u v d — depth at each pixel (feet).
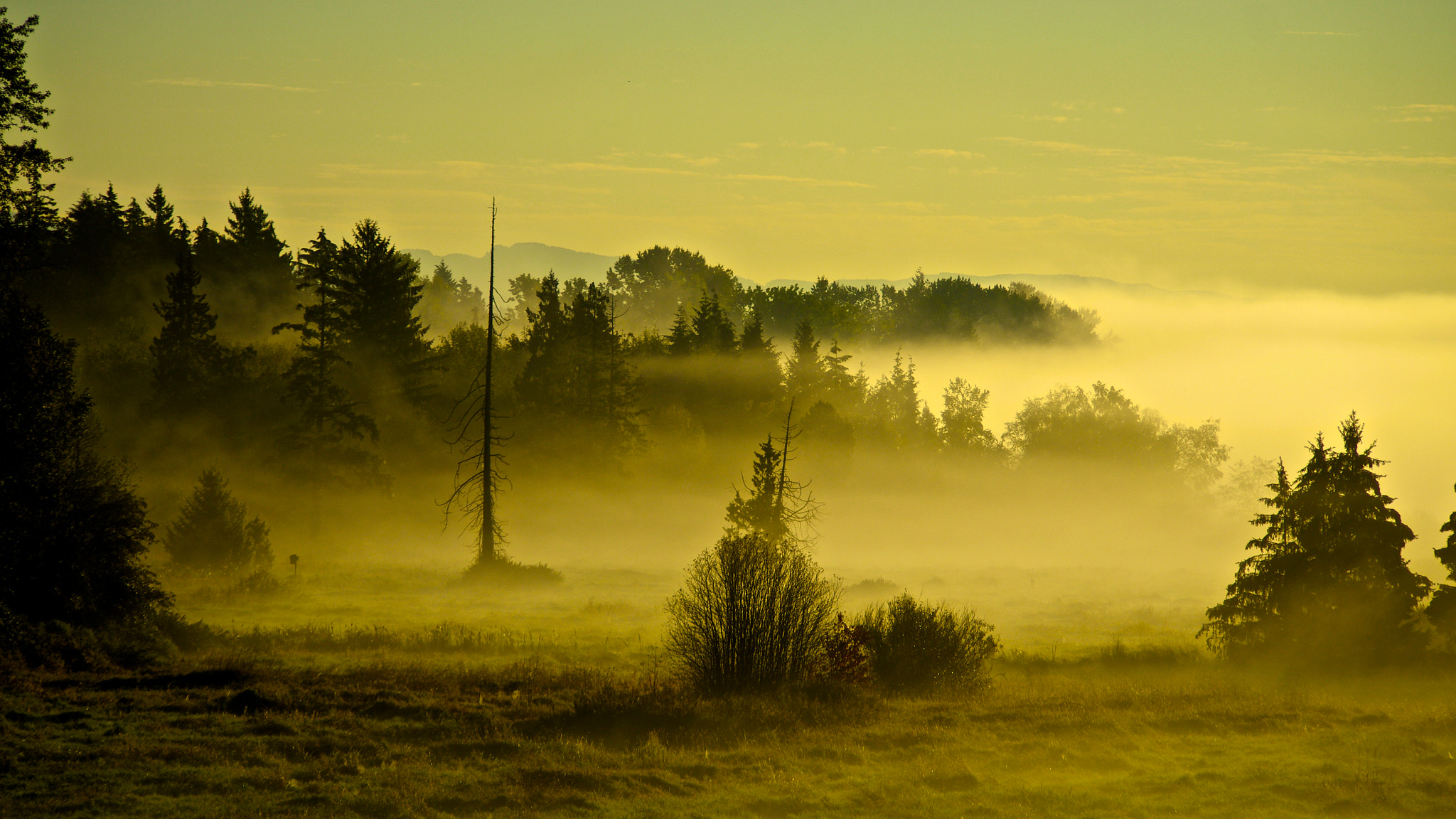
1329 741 41.27
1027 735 43.11
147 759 34.06
